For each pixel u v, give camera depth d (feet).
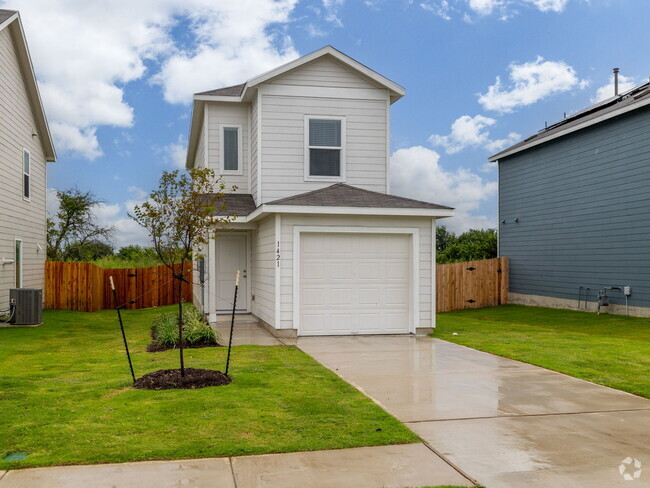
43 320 52.47
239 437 17.13
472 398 22.41
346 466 15.15
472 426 18.76
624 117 52.75
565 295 61.77
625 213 52.65
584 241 58.70
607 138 55.16
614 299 54.24
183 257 24.99
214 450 16.02
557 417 19.86
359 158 49.60
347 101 49.52
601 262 56.08
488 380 25.75
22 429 17.62
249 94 50.39
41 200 63.67
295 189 48.62
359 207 39.32
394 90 50.06
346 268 40.70
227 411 19.76
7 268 51.19
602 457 15.96
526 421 19.36
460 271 68.74
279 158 48.47
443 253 100.68
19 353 33.55
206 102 53.21
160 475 14.42
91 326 49.52
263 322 44.78
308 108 48.96
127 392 22.47
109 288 70.28
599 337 40.45
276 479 14.28
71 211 93.91
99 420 18.60
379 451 16.29
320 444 16.66
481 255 95.86
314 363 29.48
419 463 15.42
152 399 21.30
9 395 21.97
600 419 19.66
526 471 14.92
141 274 71.72
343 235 40.63
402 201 41.11
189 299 75.97
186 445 16.38
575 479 14.40
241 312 52.19
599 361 30.32
